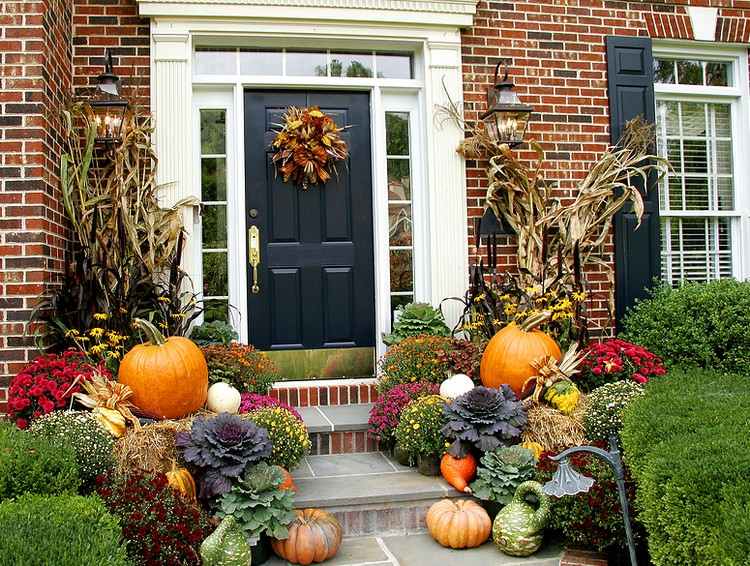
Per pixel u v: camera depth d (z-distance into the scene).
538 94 5.27
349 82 5.06
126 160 4.48
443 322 4.82
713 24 5.62
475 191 5.12
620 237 5.32
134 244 4.34
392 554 3.23
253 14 4.77
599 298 5.30
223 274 4.94
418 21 4.98
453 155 5.05
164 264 4.52
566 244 5.05
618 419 3.57
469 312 4.86
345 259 5.07
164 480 2.92
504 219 5.14
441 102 5.06
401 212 5.20
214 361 4.14
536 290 4.73
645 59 5.45
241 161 4.89
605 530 3.04
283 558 3.15
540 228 5.02
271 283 4.97
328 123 4.96
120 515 2.71
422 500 3.54
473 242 5.11
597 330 5.24
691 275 5.68
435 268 5.01
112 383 3.46
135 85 4.70
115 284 4.33
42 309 3.87
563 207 5.04
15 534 2.00
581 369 4.30
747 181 5.76
